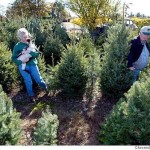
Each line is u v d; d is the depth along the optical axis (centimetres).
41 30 1182
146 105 381
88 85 652
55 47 956
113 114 444
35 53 641
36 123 546
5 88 711
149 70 629
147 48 620
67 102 639
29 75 647
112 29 665
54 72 668
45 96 681
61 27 1235
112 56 604
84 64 635
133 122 382
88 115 569
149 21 1439
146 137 377
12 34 1045
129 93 423
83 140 487
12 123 397
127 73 592
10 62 712
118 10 1955
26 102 659
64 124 537
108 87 607
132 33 623
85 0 2061
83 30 1164
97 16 2084
